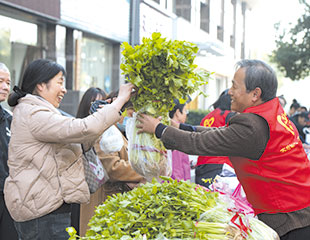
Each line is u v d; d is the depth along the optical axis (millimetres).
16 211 2504
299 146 2436
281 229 2371
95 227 2045
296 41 17766
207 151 2320
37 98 2617
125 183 3297
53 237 2539
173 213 2096
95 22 9672
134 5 6945
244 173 2439
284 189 2346
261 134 2275
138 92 2562
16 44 7887
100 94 3527
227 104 4254
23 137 2500
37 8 7895
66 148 2602
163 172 2684
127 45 2486
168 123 2654
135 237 1913
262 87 2375
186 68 2449
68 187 2545
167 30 8188
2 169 3342
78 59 9523
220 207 2174
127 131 2742
